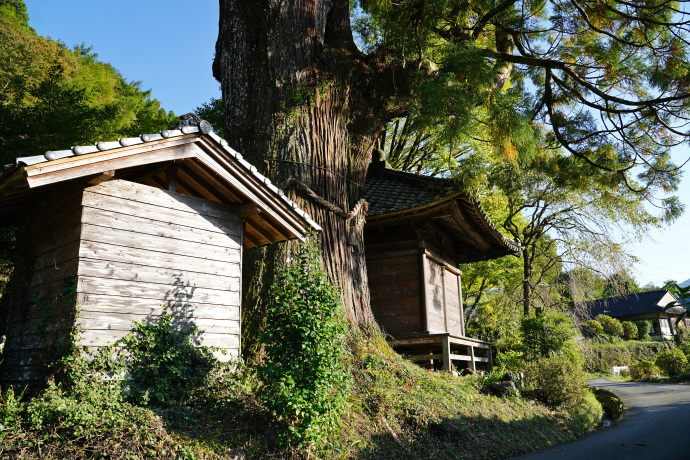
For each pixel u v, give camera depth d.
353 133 10.91
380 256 13.06
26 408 4.49
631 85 12.11
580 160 13.22
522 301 21.09
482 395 9.71
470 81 9.76
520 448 7.87
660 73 10.99
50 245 5.90
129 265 5.68
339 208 9.63
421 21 11.27
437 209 12.01
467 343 13.20
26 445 4.22
